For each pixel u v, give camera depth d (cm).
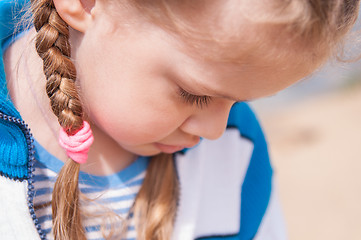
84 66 54
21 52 57
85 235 56
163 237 61
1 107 51
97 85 54
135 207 61
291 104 316
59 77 52
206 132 55
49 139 56
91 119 56
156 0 49
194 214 65
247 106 70
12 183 52
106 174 59
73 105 52
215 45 48
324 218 158
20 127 52
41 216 56
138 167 61
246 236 70
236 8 46
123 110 53
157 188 62
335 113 267
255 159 71
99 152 59
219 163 68
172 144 58
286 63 48
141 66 51
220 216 68
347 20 50
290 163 200
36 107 56
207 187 68
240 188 70
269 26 46
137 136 55
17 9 57
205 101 53
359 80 317
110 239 59
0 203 51
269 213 72
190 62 49
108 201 59
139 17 50
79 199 57
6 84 54
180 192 64
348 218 157
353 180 181
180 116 54
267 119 285
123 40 51
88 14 53
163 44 50
